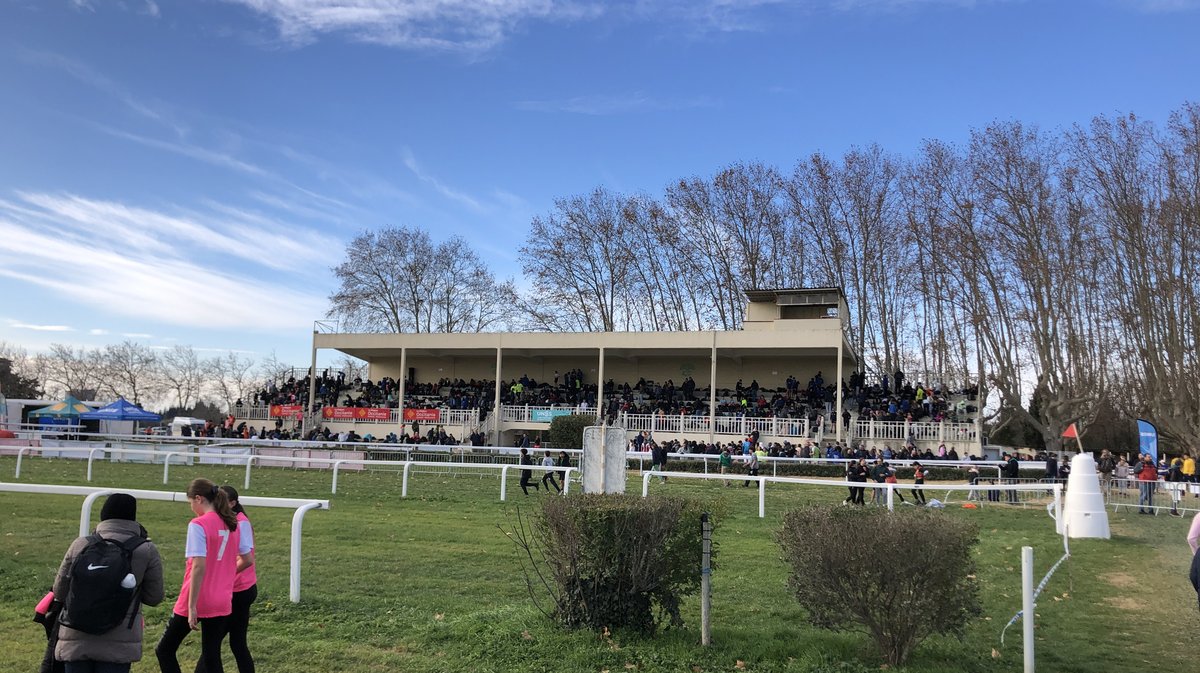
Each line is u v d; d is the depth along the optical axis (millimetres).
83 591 4672
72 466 26031
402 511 16453
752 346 40594
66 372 86375
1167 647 7645
